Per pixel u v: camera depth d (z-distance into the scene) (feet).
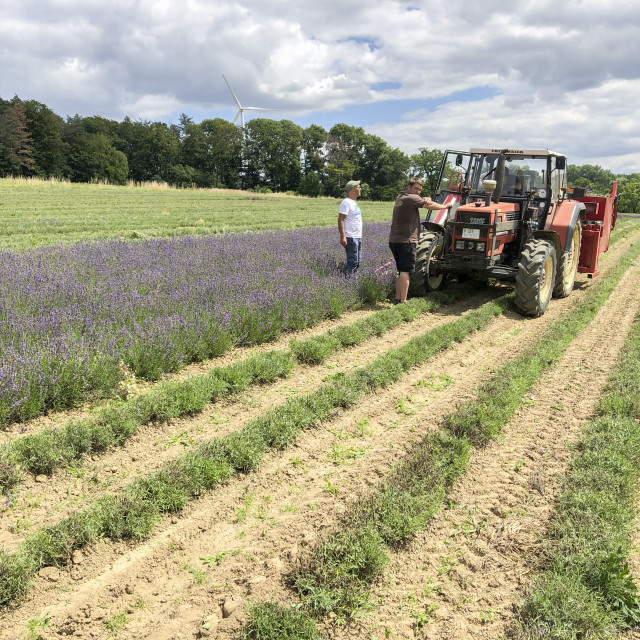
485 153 31.35
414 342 22.39
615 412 16.11
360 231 32.42
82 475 12.67
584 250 36.11
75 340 18.25
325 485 12.71
